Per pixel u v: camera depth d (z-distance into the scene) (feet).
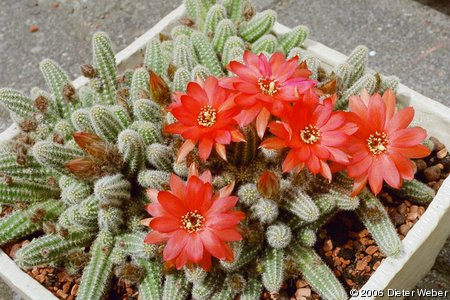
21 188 1.13
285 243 1.03
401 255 1.05
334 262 1.12
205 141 0.96
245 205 1.06
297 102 0.94
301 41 1.32
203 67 1.16
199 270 1.00
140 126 1.11
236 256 0.99
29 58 1.81
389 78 1.22
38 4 1.92
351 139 0.97
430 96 1.64
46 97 1.23
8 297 1.40
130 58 1.40
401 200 1.17
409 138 0.97
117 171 1.09
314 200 1.07
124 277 1.06
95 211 1.08
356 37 1.77
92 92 1.26
